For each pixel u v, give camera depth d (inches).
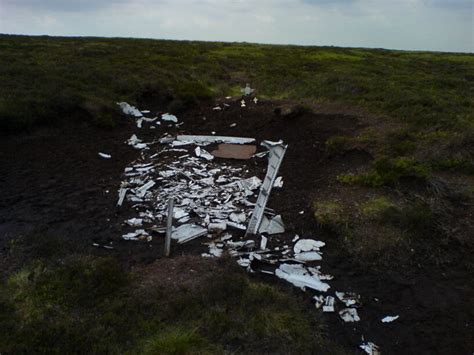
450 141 405.1
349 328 209.6
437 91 687.7
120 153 462.6
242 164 438.6
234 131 548.4
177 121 585.6
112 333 185.0
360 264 260.5
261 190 315.6
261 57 1206.3
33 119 479.8
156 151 474.3
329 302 225.8
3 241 267.1
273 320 200.5
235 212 325.4
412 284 243.9
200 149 472.1
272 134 525.7
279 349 183.2
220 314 199.5
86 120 524.7
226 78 863.7
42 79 607.2
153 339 183.5
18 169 396.5
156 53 1079.6
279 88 757.9
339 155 417.4
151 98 644.7
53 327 184.4
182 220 310.5
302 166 419.2
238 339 187.8
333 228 290.2
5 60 733.9
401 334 207.2
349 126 510.6
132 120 570.9
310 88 717.9
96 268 229.3
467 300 231.6
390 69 986.1
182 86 679.1
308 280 242.1
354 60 1177.4
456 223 291.0
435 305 227.6
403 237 277.1
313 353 185.8
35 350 171.9
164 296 212.4
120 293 213.9
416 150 405.4
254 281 239.5
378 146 413.7
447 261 263.3
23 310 197.0
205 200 347.3
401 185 338.3
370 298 232.1
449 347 199.3
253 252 267.7
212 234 291.0
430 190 328.2
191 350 177.5
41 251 248.5
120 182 384.8
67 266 231.3
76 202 337.1
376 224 289.9
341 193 339.3
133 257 256.7
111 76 697.6
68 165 417.4
